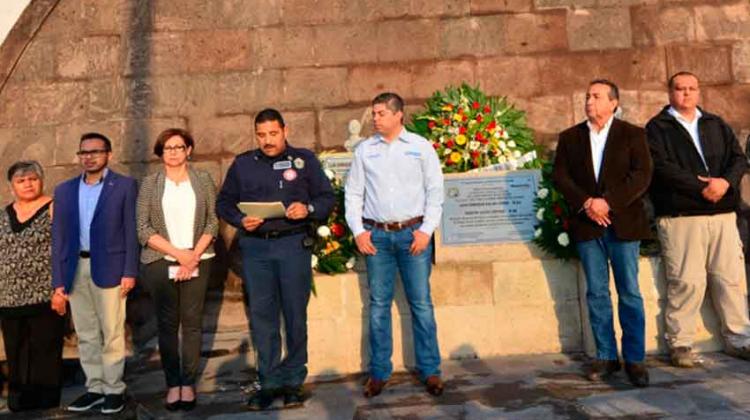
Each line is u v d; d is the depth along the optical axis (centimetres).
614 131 429
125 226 428
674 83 463
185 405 421
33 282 449
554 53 656
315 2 658
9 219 455
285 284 412
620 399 394
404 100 650
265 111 414
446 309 499
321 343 488
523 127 617
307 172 418
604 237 427
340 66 655
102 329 429
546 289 502
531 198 504
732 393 395
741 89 648
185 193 431
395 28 658
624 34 655
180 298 429
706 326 486
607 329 432
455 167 554
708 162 461
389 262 426
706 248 462
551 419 368
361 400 420
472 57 655
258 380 466
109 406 429
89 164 431
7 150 639
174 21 655
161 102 649
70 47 650
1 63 642
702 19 653
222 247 625
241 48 654
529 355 497
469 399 409
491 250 502
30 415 440
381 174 419
